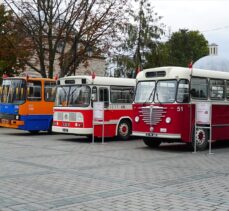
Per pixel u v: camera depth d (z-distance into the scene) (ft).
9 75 108.06
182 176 35.78
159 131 55.01
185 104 54.08
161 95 55.31
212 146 64.54
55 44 103.76
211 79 57.88
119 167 40.09
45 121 77.25
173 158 47.93
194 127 54.85
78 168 39.01
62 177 34.32
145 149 57.31
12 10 103.65
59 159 44.70
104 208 24.77
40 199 26.78
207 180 34.09
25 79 75.31
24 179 33.24
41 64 103.71
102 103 63.00
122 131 70.08
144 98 57.11
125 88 70.49
